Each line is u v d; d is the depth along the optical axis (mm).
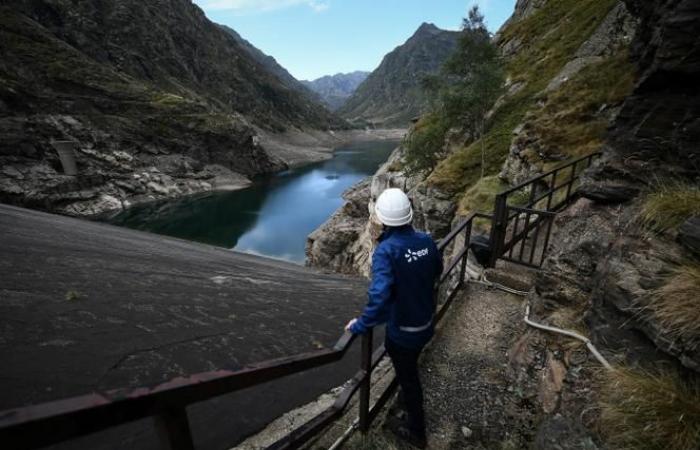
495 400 3375
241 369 1510
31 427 822
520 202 12234
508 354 3914
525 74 33375
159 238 17688
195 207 67375
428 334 2611
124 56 139500
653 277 2666
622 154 4020
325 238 34031
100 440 3064
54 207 59188
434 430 3127
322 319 6836
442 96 30703
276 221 56969
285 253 43031
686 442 2072
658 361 2480
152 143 84062
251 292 7840
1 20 92750
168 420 1225
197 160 89500
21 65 80875
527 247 7988
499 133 25906
